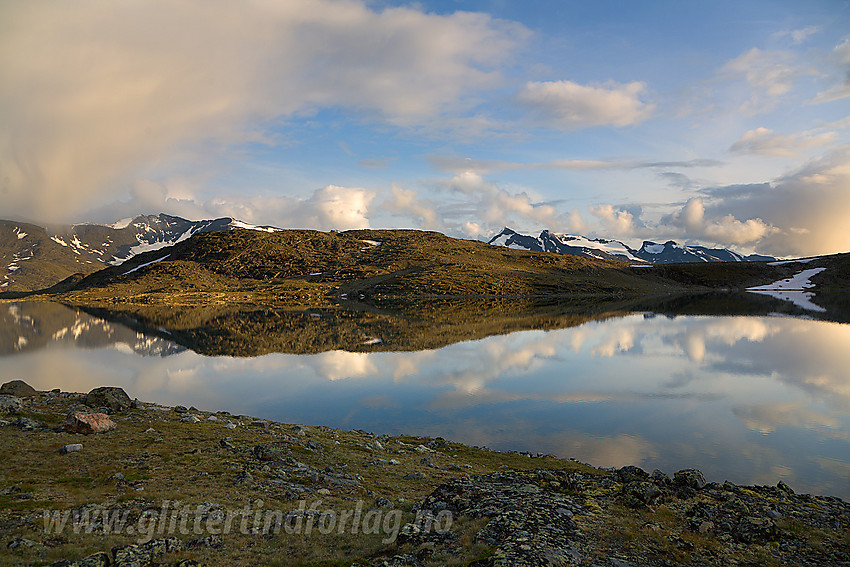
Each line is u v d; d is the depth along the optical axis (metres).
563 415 51.44
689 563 17.72
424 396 61.16
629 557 17.73
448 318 172.75
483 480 28.11
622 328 134.25
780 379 68.06
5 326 152.75
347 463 32.66
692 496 25.03
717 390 61.66
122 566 15.89
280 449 33.00
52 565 15.40
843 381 66.38
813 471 35.22
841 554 18.70
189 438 33.81
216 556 17.36
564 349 98.56
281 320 168.88
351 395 62.34
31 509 20.03
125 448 30.25
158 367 83.31
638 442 42.53
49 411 37.88
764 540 19.73
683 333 121.06
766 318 156.88
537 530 19.34
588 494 25.06
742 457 38.31
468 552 17.73
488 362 84.81
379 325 150.12
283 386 67.94
